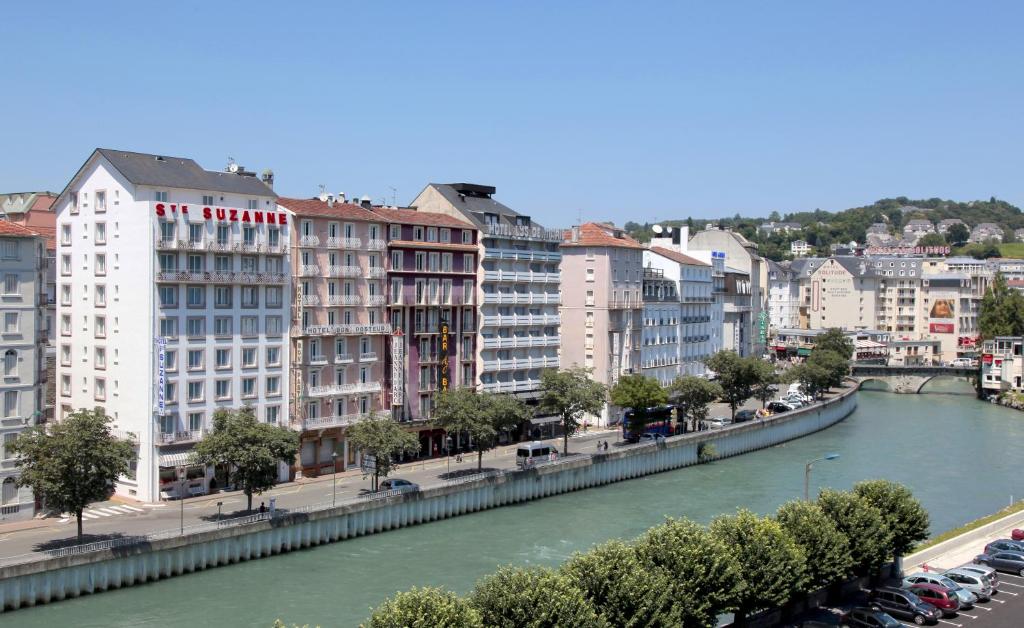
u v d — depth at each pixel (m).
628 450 165.75
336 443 148.25
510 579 70.50
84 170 132.00
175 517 114.75
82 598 95.81
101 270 130.62
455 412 146.12
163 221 126.19
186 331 128.75
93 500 102.44
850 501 96.69
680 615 75.06
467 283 171.88
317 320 145.50
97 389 131.50
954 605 90.38
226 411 119.62
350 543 119.75
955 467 174.25
